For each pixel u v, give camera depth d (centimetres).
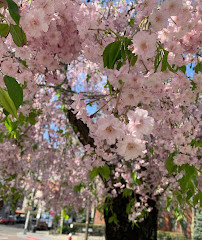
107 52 119
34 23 99
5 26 88
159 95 162
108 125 102
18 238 1733
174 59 138
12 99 78
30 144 491
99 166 222
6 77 79
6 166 495
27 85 167
